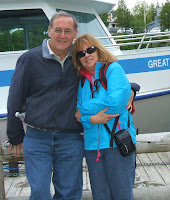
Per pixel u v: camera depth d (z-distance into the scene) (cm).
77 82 231
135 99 451
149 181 407
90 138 222
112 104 204
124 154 211
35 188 212
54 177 237
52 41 220
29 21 424
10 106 221
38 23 425
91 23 482
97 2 477
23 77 220
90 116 215
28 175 221
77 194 236
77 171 232
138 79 456
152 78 466
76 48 221
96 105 210
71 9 453
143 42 448
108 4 493
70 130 227
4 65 405
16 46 427
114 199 231
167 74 476
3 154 254
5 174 431
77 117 225
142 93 459
